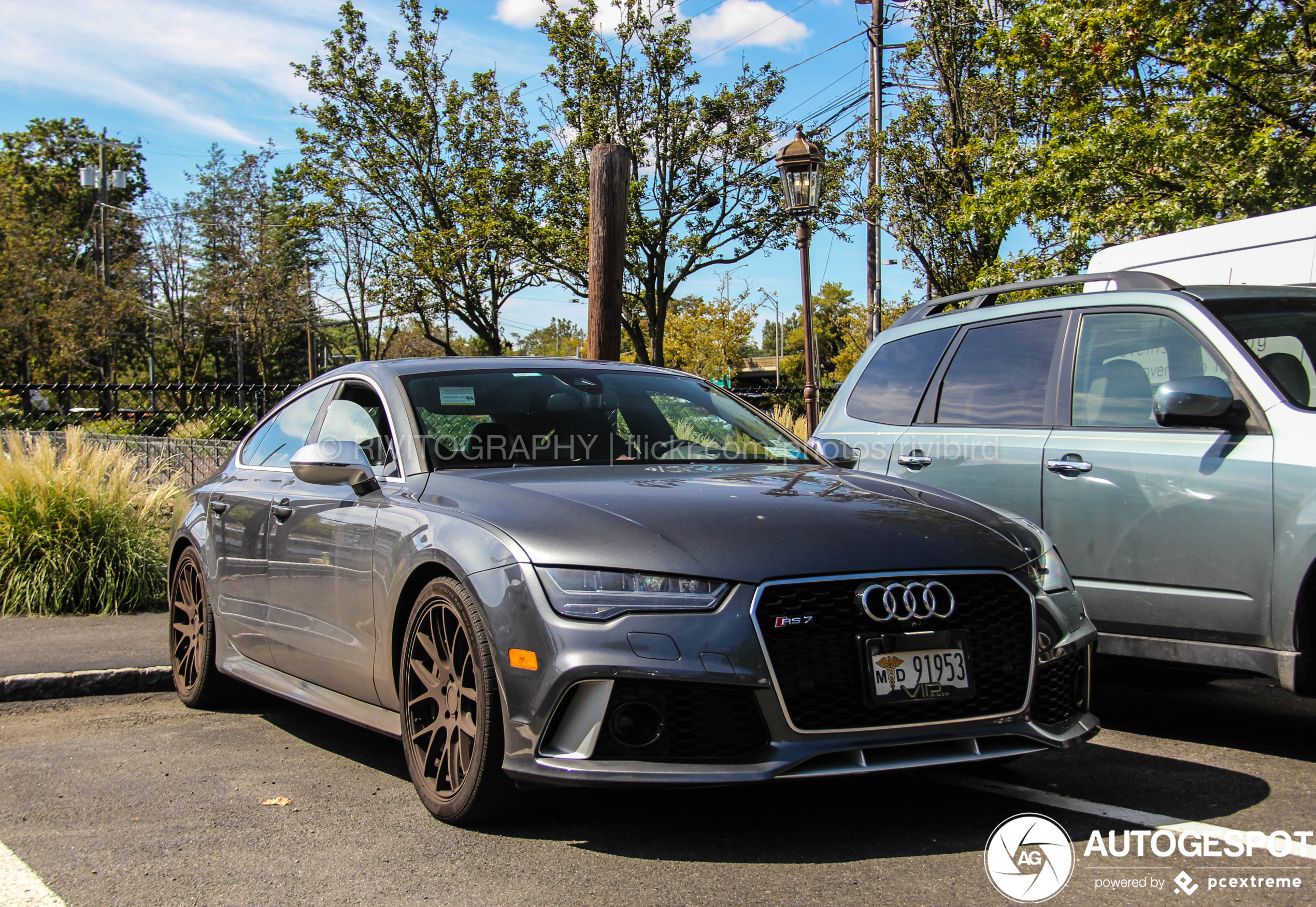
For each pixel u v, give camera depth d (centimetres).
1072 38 1463
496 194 2622
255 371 6069
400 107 2669
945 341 536
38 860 292
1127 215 1339
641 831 305
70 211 6450
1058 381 472
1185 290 446
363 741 425
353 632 364
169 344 5275
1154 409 409
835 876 272
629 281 2692
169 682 530
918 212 2236
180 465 946
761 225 2536
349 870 281
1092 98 1501
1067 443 450
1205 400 389
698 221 2603
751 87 2570
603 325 860
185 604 503
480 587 296
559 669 274
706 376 5309
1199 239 752
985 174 1633
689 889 264
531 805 307
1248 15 1309
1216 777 364
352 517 370
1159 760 386
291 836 308
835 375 7069
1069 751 399
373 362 435
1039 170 1511
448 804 309
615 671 270
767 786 346
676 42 2511
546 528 299
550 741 278
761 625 273
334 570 375
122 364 5528
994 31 1581
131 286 4694
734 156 2541
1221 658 393
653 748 272
